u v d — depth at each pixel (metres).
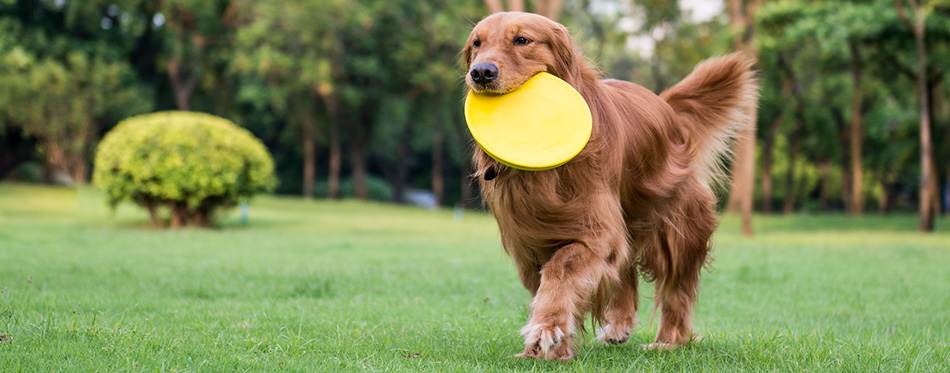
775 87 30.64
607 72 4.54
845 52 19.59
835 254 12.20
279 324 4.88
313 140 39.66
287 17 29.83
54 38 30.39
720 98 5.12
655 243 4.66
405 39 33.47
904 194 54.03
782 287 8.09
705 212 4.84
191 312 5.39
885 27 20.02
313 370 3.48
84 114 27.91
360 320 5.31
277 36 30.08
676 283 4.78
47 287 6.68
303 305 6.06
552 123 3.70
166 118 17.20
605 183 3.88
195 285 7.08
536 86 3.79
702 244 4.84
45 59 28.31
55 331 4.02
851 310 6.58
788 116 34.09
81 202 22.84
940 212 40.38
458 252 12.03
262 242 13.30
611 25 31.98
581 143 3.60
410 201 50.47
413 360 3.85
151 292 6.60
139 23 30.62
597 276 3.76
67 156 27.66
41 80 25.97
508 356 4.07
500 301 6.76
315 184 47.16
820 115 35.06
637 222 4.43
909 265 10.41
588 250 3.78
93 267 8.25
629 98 4.41
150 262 9.17
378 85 34.97
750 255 11.91
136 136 16.48
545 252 4.03
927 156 20.92
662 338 4.80
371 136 41.06
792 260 10.99
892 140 34.41
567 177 3.78
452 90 34.31
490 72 3.69
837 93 31.91
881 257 11.63
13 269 7.75
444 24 31.66
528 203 3.81
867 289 7.95
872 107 33.84
